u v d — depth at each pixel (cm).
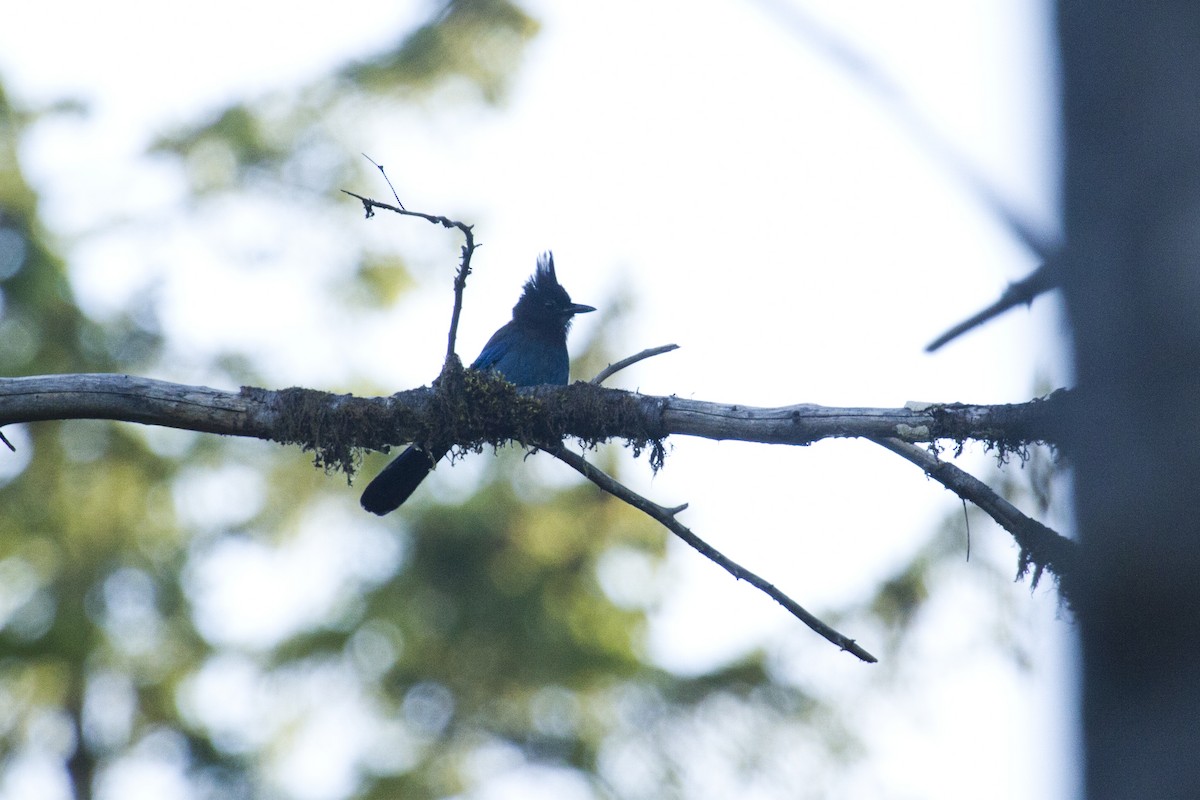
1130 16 322
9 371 1579
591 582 1591
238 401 739
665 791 1475
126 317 1642
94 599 1662
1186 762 285
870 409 685
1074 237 333
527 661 1552
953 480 659
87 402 708
